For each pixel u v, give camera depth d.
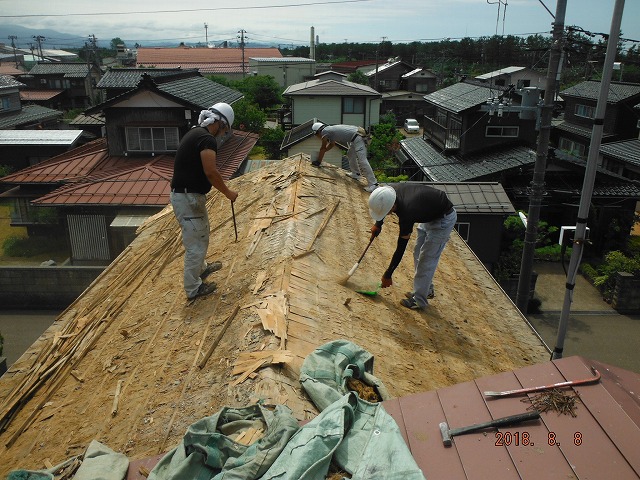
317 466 2.21
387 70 47.97
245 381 3.28
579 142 26.89
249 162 21.53
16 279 13.71
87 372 4.40
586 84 27.78
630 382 2.51
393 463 2.18
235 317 4.26
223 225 7.00
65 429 3.64
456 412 2.47
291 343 3.66
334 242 5.99
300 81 56.66
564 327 6.48
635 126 24.70
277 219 6.23
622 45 10.76
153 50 62.78
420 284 5.27
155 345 4.38
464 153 21.56
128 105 18.70
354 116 32.59
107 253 15.86
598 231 18.03
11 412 4.04
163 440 3.04
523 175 18.67
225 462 2.44
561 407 2.33
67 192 15.55
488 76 28.08
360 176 8.91
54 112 35.16
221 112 4.65
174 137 19.12
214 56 63.88
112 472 2.57
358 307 4.75
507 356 5.10
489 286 6.91
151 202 15.15
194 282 4.90
